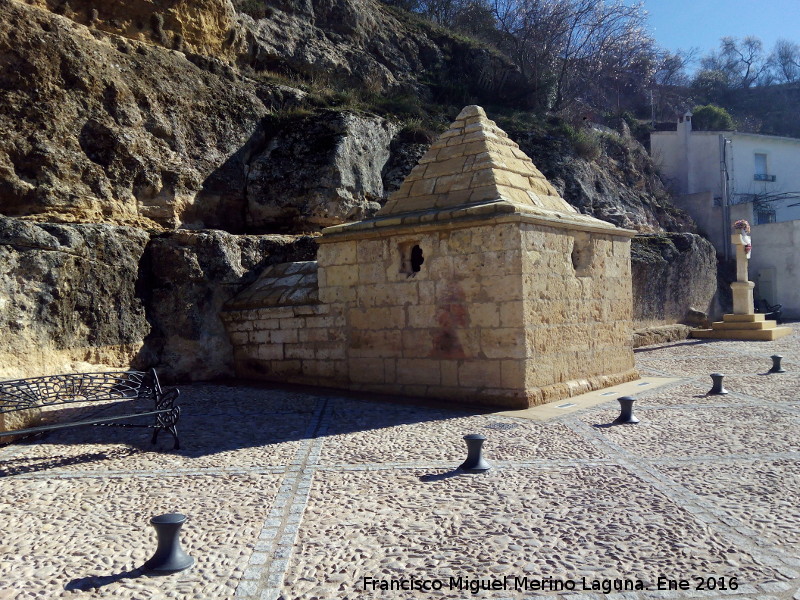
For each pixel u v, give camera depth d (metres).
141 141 12.21
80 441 6.74
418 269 9.35
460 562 3.69
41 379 7.09
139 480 5.38
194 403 8.88
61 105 11.16
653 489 4.89
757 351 15.12
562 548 3.86
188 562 3.73
